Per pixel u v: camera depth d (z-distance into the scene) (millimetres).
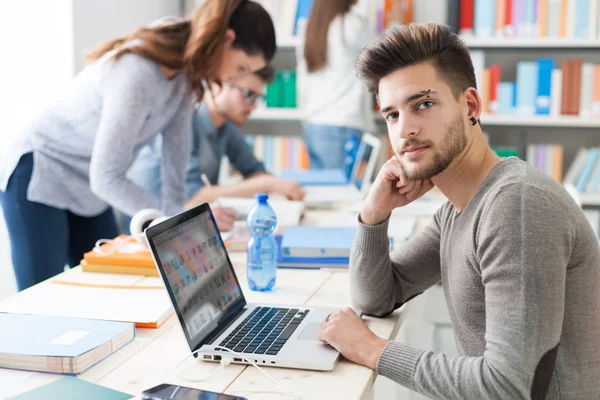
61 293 1519
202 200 2521
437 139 1140
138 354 1191
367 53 1169
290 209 2363
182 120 2131
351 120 3529
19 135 2061
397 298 1460
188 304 1205
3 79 2990
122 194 1945
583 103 3799
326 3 3439
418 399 2178
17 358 1107
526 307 997
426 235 1454
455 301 1218
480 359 1036
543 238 1010
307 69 3576
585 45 3764
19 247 2064
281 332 1264
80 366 1097
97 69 1989
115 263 1708
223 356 1146
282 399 1011
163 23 1992
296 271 1765
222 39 1931
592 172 3861
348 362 1157
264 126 4496
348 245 1793
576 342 1096
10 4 3010
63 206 2082
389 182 1393
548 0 3762
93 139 2039
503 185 1073
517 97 3852
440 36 1136
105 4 3496
